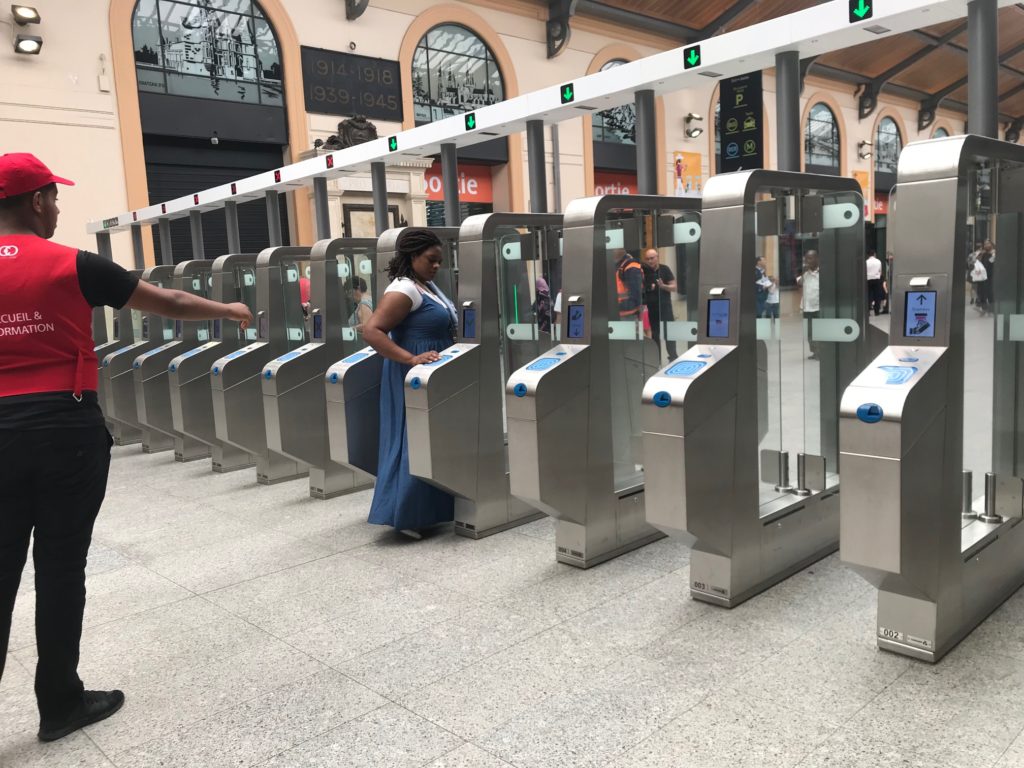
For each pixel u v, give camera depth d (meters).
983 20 2.81
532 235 4.13
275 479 5.51
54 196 2.26
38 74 11.35
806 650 2.59
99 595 3.49
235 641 2.93
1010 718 2.12
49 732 2.31
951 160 2.28
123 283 2.23
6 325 2.08
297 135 14.06
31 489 2.15
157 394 6.54
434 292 4.08
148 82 12.58
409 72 15.36
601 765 2.03
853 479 2.34
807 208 3.22
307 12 14.03
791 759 2.00
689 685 2.41
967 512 2.79
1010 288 2.72
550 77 17.55
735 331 2.89
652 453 2.86
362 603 3.23
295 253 5.63
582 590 3.24
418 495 3.97
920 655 2.46
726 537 2.92
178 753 2.21
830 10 3.05
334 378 4.42
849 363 3.56
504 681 2.51
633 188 20.42
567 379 3.36
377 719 2.32
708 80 3.74
